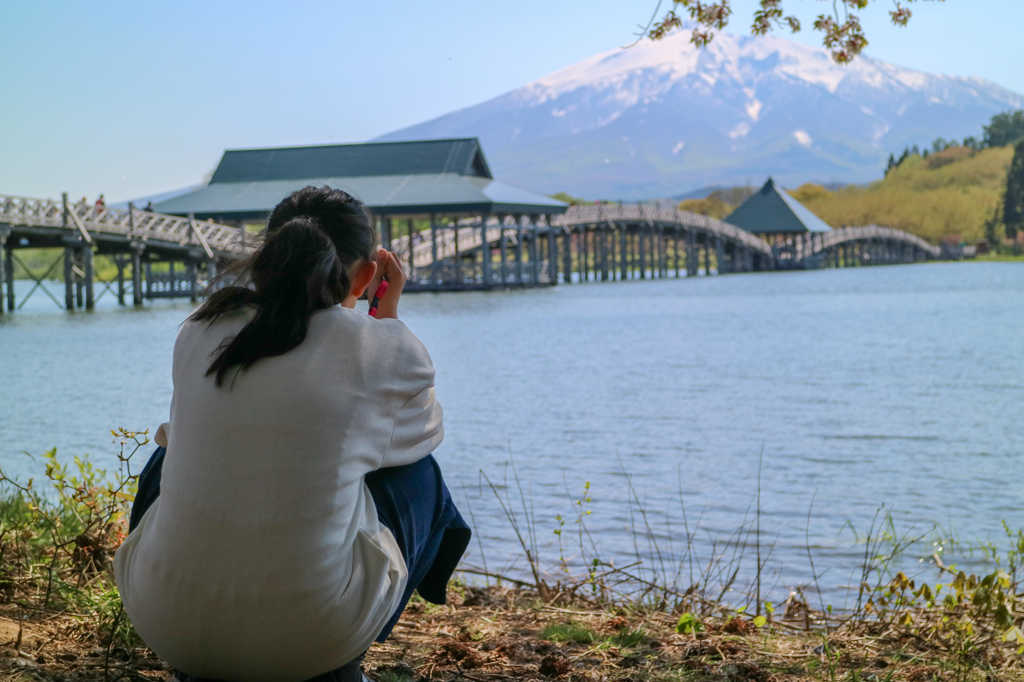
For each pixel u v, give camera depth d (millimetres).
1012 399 15438
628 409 15000
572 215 76812
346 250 2357
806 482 9438
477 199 60219
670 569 6238
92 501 4523
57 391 17219
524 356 24266
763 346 26172
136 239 47562
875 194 190875
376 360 2189
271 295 2152
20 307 48812
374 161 66312
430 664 3510
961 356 22547
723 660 3785
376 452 2199
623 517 7883
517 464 10523
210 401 2113
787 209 116625
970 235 172250
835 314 39469
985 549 6516
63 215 43688
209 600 2068
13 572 4199
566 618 4508
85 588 3986
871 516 7945
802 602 4973
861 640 4184
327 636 2117
